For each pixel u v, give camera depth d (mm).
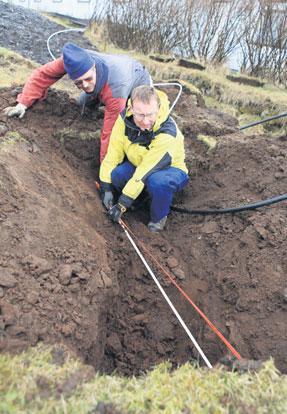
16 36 7129
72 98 4305
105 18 8578
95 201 3648
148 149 3453
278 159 4055
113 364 2846
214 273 3336
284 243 3199
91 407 1815
